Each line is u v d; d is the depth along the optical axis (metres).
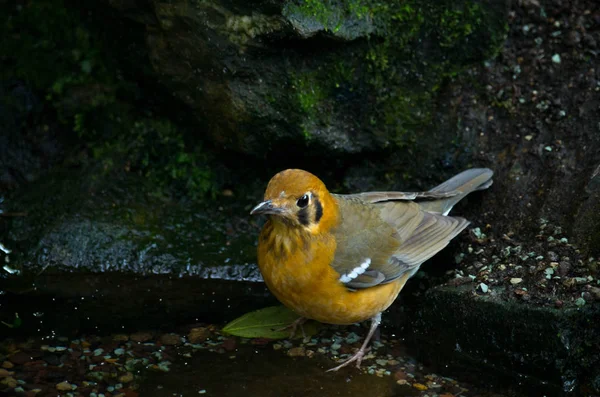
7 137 11.43
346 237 8.69
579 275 8.88
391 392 8.38
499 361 8.70
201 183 11.30
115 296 10.11
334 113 10.46
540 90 10.73
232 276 10.52
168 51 10.19
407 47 10.54
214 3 9.49
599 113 10.23
